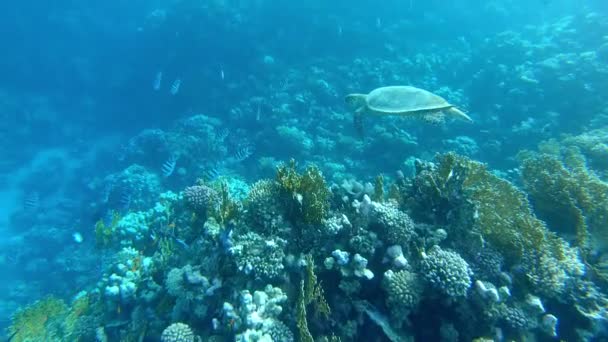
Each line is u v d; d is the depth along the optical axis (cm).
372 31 2466
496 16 2794
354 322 360
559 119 1382
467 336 342
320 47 2391
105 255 774
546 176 527
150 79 2578
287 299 373
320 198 421
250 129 1802
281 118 1672
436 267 343
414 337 355
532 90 1488
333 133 1556
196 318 409
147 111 2658
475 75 1808
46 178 2255
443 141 1334
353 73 1995
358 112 594
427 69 2052
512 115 1473
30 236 1758
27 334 571
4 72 2955
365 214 413
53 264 1560
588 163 814
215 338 369
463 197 423
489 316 333
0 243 1830
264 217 423
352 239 388
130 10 3709
